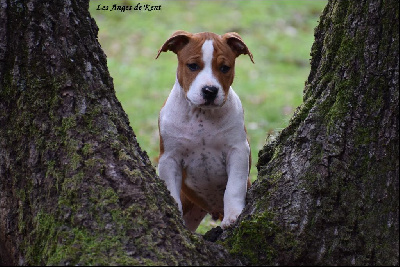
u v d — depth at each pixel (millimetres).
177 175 9023
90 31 7578
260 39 24844
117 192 6762
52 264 6398
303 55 23734
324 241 7082
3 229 7191
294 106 18297
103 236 6496
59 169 6926
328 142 7270
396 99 7043
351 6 7410
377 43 7160
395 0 7062
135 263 6316
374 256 7008
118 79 20672
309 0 29703
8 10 7203
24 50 7219
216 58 8578
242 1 29234
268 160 8273
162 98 19266
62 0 7352
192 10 27516
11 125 7223
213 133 8859
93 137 7051
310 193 7215
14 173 7125
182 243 6688
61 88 7168
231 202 8523
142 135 16156
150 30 24812
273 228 7176
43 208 6844
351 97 7258
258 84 20875
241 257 7148
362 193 7117
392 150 7090
